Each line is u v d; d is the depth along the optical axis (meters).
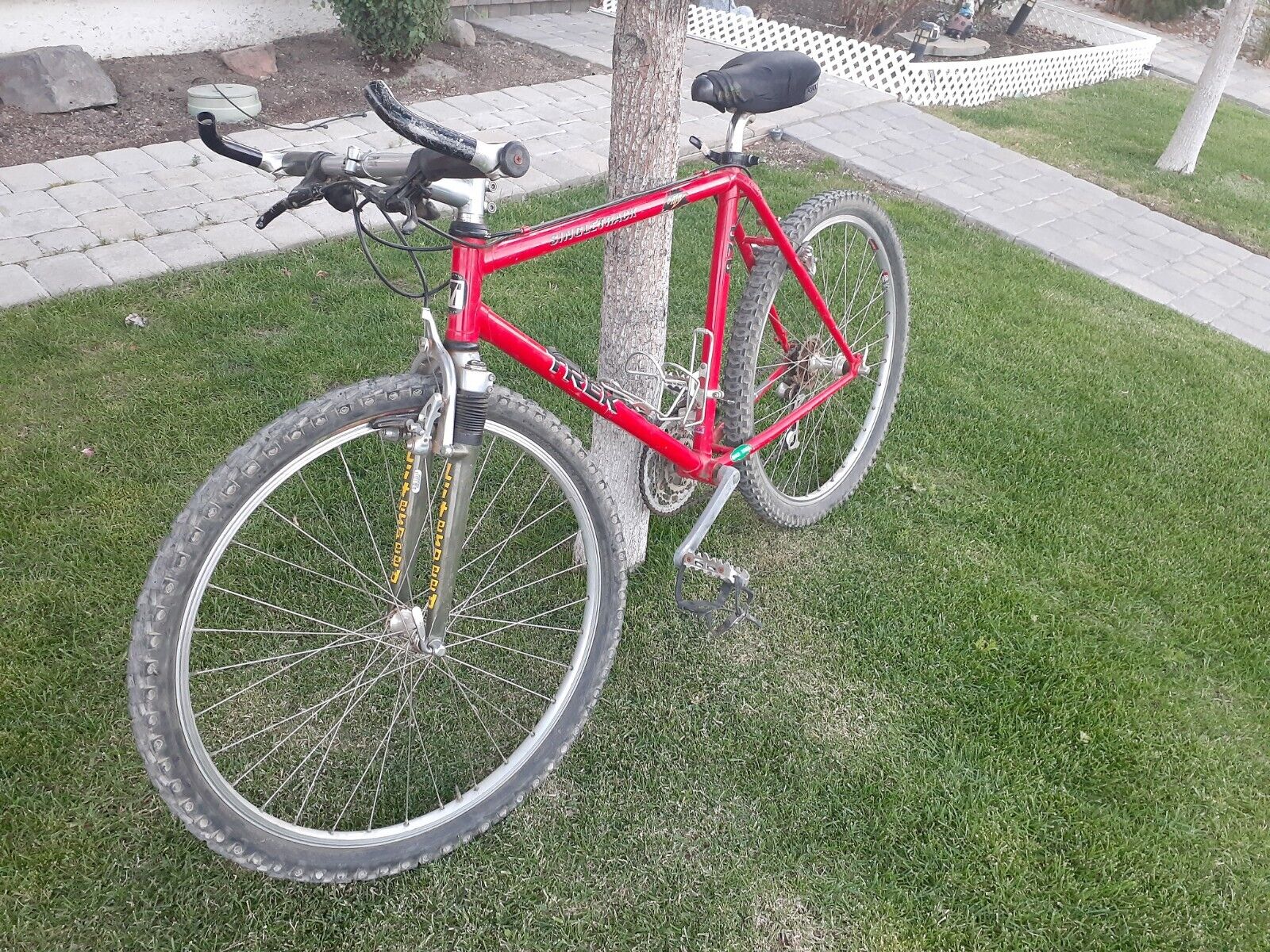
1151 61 10.30
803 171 5.59
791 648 2.42
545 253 1.71
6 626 2.22
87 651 2.18
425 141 1.30
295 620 2.34
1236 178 6.72
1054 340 4.07
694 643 2.41
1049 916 1.83
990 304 4.32
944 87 7.41
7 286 3.60
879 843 1.95
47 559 2.42
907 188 5.56
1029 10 9.62
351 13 6.14
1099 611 2.62
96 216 4.20
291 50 6.61
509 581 2.55
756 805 2.01
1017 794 2.07
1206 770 2.17
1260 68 11.16
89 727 2.02
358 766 2.04
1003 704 2.29
